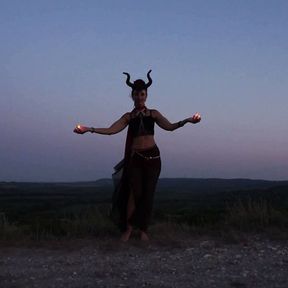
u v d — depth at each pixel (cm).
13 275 328
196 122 408
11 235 434
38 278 321
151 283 310
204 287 303
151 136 426
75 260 368
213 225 486
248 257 377
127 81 427
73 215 502
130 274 331
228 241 429
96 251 395
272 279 320
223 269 344
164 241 424
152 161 422
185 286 305
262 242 429
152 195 425
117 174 441
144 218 424
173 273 334
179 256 380
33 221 496
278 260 368
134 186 421
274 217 492
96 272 334
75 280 317
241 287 304
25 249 402
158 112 426
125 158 428
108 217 475
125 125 425
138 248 405
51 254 387
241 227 475
